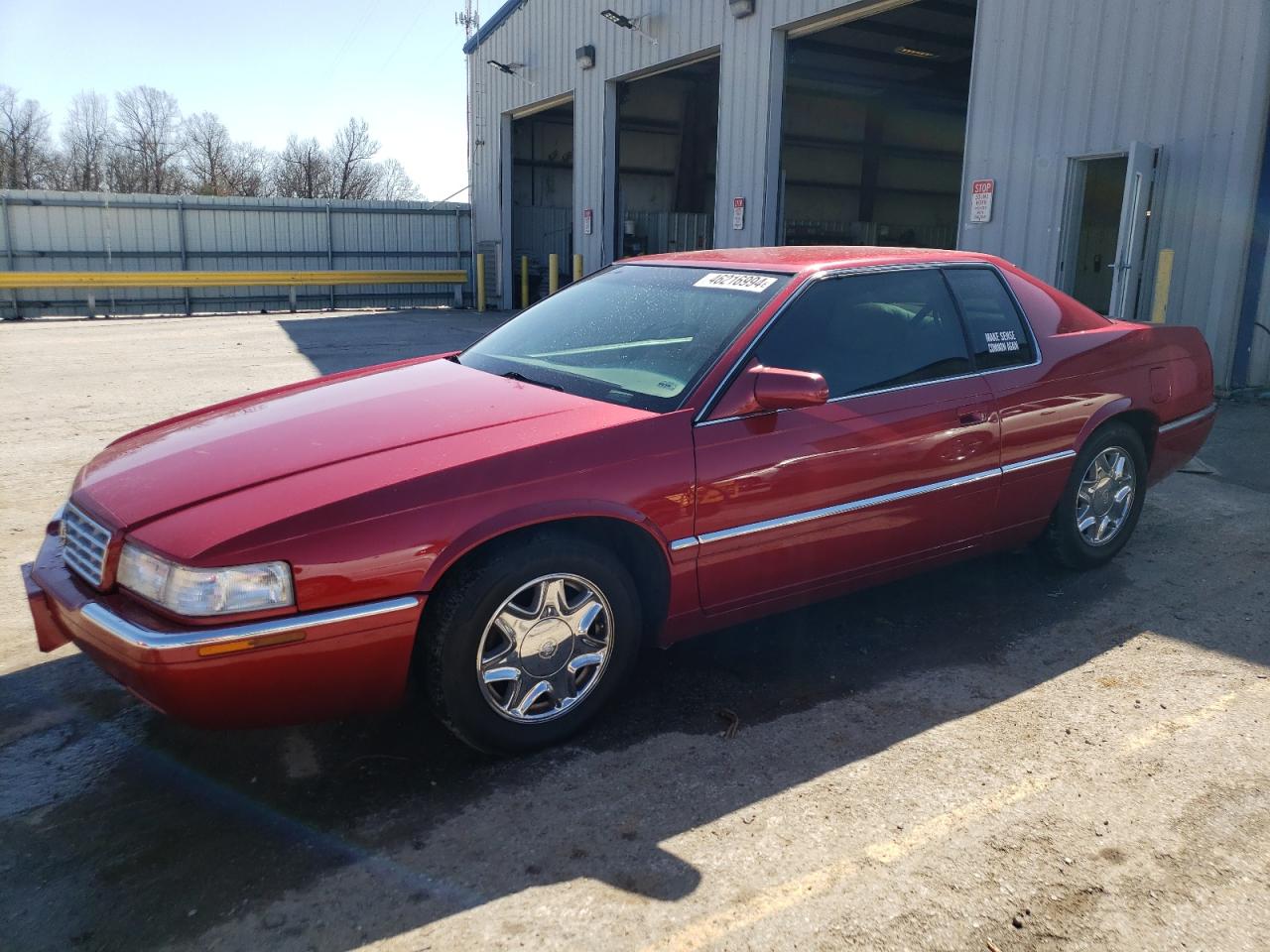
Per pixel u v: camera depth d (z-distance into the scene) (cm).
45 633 299
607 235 1894
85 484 308
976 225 1070
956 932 222
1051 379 404
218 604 247
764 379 315
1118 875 242
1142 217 876
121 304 2206
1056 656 369
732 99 1452
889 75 2375
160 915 230
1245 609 410
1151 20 872
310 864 250
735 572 328
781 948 217
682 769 294
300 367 1195
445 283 2498
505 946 219
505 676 289
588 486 291
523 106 2197
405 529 265
